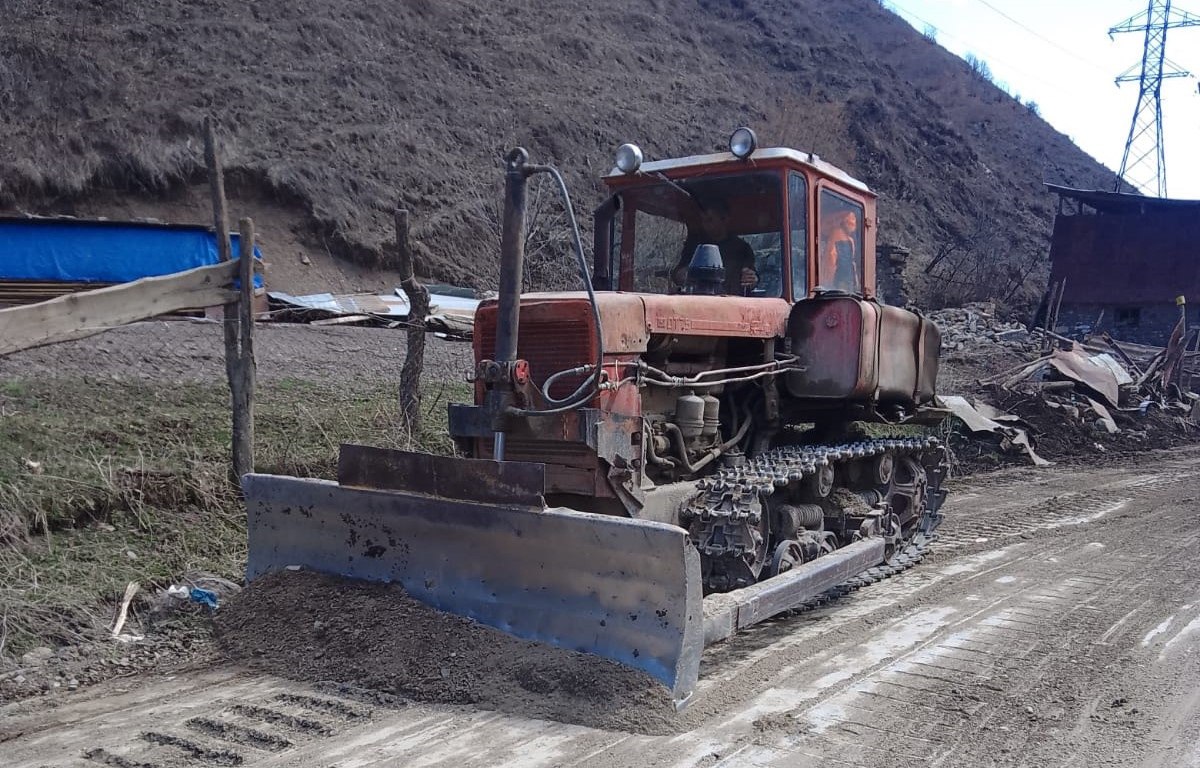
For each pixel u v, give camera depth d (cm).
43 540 571
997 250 3669
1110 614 573
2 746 379
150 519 618
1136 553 752
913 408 728
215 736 386
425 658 440
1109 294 2959
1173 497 1048
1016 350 2022
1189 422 1678
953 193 4100
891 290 2536
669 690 403
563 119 2748
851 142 3844
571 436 480
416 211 2180
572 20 3706
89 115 1980
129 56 2258
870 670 470
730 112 3409
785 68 4412
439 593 469
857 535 625
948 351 2073
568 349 495
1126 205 3070
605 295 513
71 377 805
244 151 2062
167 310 634
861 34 6562
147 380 838
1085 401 1617
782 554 547
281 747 374
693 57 3922
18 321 571
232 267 666
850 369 597
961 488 1130
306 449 748
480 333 526
